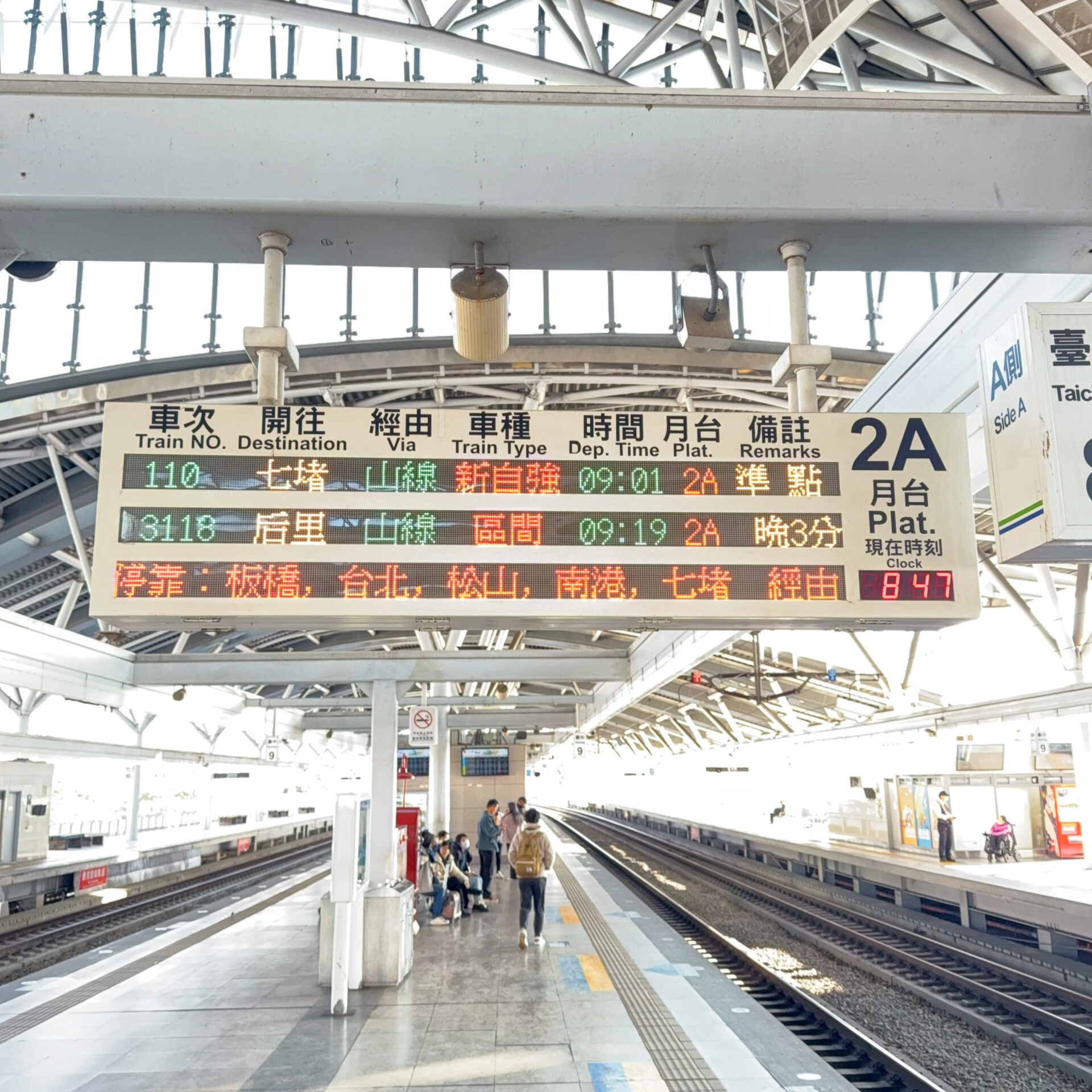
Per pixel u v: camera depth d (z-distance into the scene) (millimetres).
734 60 9516
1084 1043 9695
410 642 36469
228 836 34188
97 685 19891
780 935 17875
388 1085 6707
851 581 5379
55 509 20766
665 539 5410
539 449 5492
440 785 35500
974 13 10133
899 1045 10031
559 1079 6793
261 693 40000
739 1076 6848
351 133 5090
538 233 5312
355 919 9891
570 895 18297
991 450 5254
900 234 5406
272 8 14836
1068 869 18141
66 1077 7055
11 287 17469
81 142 5004
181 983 10344
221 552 5234
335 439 5406
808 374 5570
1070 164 5289
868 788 24734
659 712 45750
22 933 17969
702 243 5480
